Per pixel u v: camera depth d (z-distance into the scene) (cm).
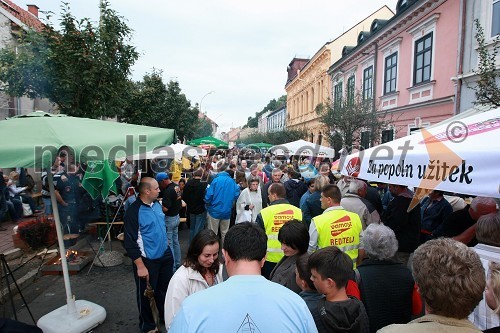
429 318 138
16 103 1182
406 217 406
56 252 600
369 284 238
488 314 213
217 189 639
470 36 945
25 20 1307
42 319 378
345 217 327
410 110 1284
